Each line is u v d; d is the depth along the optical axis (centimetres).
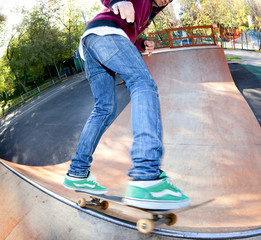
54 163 984
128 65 98
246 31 4084
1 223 163
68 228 146
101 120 131
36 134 1330
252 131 656
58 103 1855
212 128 690
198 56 1112
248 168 494
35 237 147
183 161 552
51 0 3428
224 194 401
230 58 2777
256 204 295
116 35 101
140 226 98
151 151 91
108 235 134
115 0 98
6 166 234
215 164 522
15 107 2614
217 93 920
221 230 122
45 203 168
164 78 1070
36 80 4266
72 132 1208
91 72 126
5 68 3297
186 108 830
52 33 3472
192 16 3666
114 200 100
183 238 114
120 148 671
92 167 567
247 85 1286
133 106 96
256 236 118
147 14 125
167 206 89
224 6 3803
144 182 89
